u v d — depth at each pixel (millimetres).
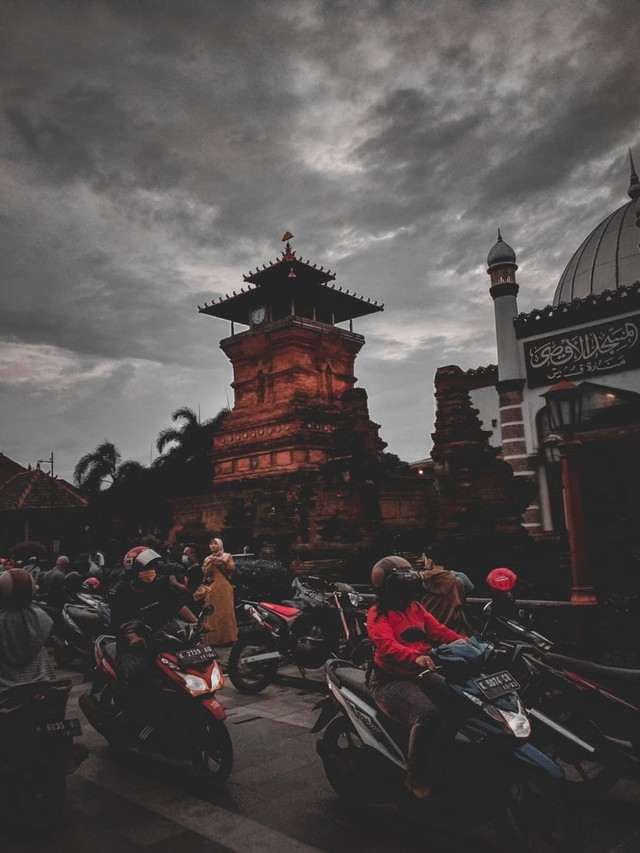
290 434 25625
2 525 34438
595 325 17188
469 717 3537
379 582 4055
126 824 4043
